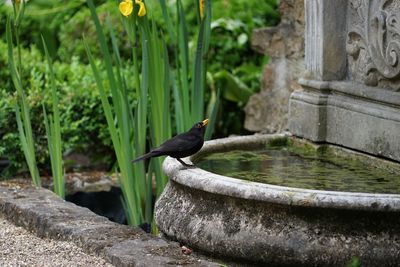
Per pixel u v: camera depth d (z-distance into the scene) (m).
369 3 9.30
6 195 9.75
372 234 7.23
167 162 8.48
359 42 9.54
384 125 8.95
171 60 15.04
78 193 11.66
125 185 9.65
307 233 7.27
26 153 10.37
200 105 9.71
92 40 15.75
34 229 8.91
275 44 12.88
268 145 10.05
